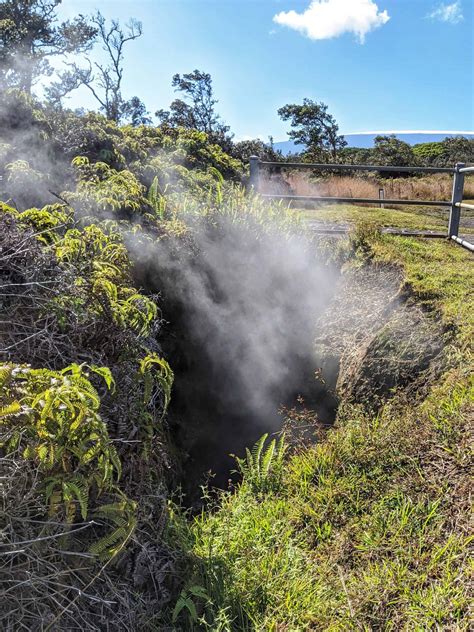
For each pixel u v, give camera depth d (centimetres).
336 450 299
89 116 594
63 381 174
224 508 303
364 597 210
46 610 171
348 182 1493
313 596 221
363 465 284
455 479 250
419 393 345
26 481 175
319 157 2623
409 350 371
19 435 171
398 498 254
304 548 252
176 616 208
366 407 367
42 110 540
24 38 2894
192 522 297
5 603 167
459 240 559
